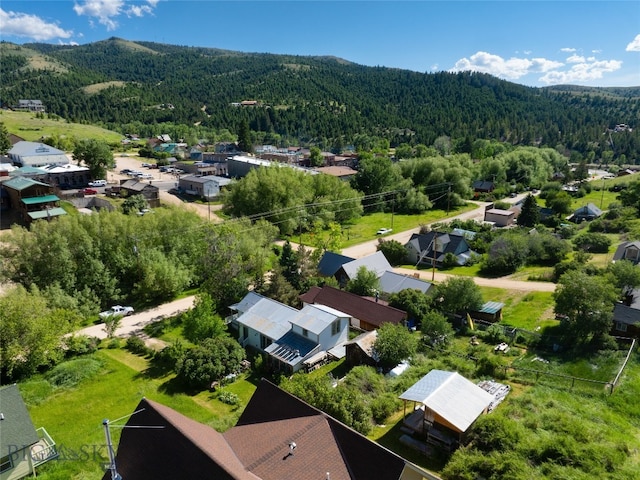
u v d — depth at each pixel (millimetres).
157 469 17938
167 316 47031
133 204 83750
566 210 91375
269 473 17750
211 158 143125
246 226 63125
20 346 34812
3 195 79875
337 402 26062
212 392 33000
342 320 38375
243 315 40938
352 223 89375
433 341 38656
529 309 46188
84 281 47688
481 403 25453
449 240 66375
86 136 164125
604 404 29047
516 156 129500
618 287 43906
